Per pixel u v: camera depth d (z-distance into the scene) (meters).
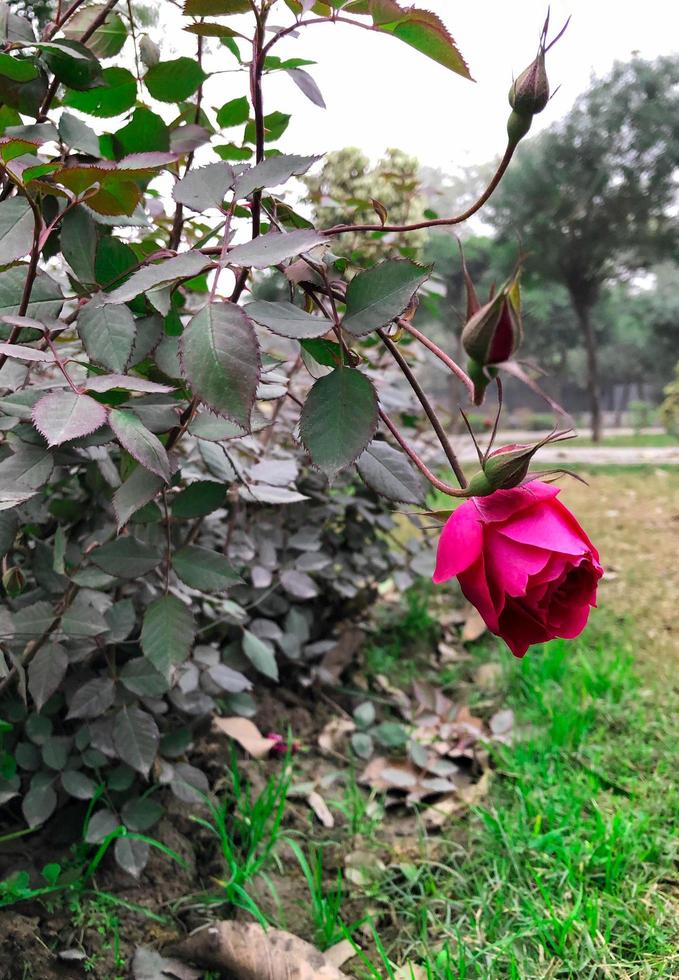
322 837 0.90
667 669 1.34
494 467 0.37
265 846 0.85
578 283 10.97
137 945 0.70
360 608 1.34
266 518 1.20
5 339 0.51
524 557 0.38
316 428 0.39
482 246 11.10
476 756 1.06
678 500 3.04
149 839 0.73
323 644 1.15
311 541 1.10
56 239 0.61
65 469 0.72
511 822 0.88
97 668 0.82
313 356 0.43
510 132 0.38
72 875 0.72
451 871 0.80
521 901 0.77
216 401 0.35
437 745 1.08
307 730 1.13
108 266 0.53
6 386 0.56
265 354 0.53
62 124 0.54
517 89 0.37
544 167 10.60
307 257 0.44
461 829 0.92
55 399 0.39
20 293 0.52
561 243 10.77
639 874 0.80
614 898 0.75
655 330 13.59
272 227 0.47
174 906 0.75
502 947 0.69
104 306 0.46
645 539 2.31
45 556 0.66
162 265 0.40
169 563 0.56
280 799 0.86
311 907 0.78
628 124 10.51
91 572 0.64
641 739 1.07
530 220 10.73
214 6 0.42
